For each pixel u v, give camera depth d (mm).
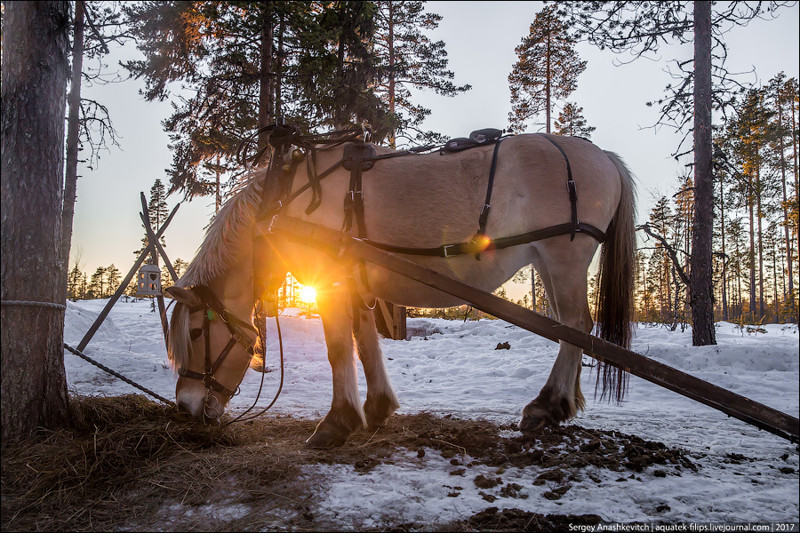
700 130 10656
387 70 14812
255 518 2256
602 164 3715
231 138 11883
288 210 3494
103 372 6457
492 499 2471
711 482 2721
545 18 22656
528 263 3732
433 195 3426
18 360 2889
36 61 2963
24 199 2922
